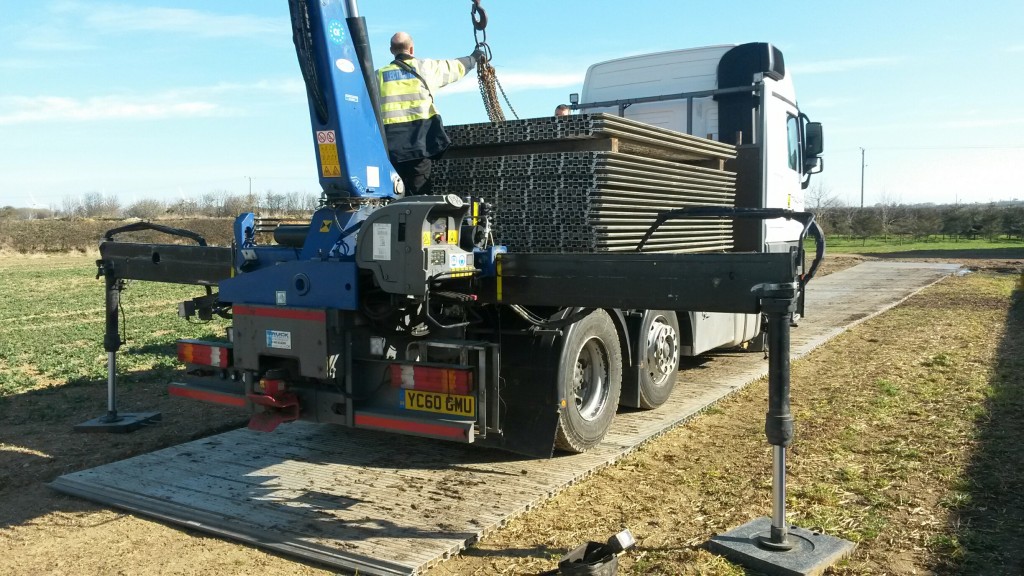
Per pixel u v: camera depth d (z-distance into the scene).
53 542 4.28
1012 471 5.14
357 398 4.73
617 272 4.25
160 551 4.13
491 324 5.48
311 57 4.81
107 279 6.69
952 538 4.09
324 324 4.54
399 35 5.58
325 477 5.18
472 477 5.14
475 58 6.39
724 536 4.05
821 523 4.32
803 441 5.98
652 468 5.43
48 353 11.02
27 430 6.69
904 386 7.88
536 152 5.60
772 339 3.82
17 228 44.69
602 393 5.88
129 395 8.07
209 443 6.04
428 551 3.93
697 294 4.01
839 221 53.53
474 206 4.69
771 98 8.49
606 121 5.12
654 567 3.84
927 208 57.41
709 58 8.68
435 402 4.54
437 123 5.63
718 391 7.69
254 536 4.21
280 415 4.92
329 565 3.90
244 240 5.64
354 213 4.91
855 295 18.42
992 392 7.36
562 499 4.83
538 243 5.36
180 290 23.12
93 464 5.75
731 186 7.72
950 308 14.90
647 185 5.76
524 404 5.29
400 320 4.89
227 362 5.10
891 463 5.37
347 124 4.91
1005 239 47.97
